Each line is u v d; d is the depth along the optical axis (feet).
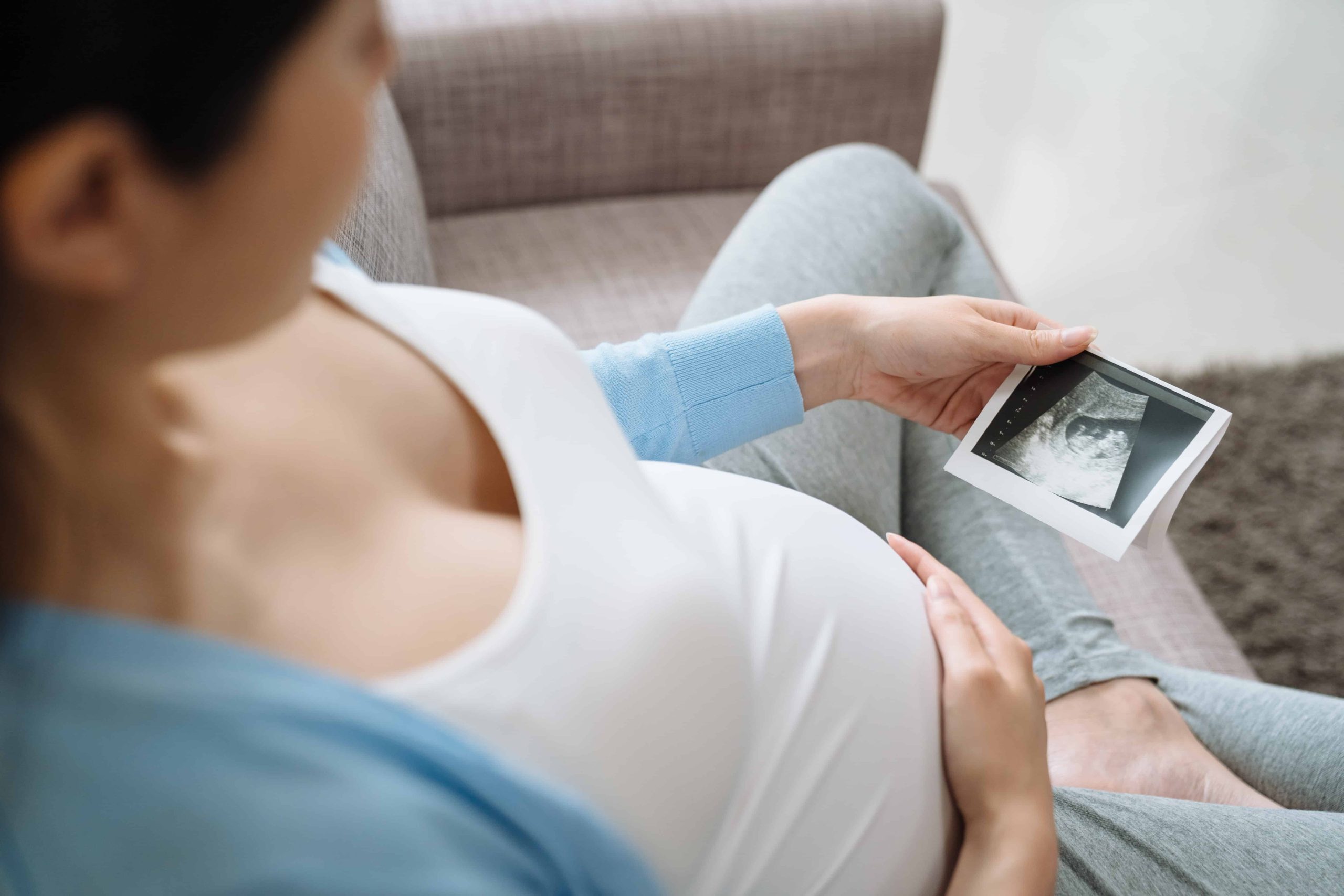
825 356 3.10
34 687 1.15
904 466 3.78
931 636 2.38
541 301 4.78
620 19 5.05
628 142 5.32
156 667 1.20
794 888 1.95
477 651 1.45
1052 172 8.66
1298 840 2.48
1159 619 3.83
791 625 2.08
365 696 1.28
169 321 1.12
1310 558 5.90
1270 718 3.13
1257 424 6.54
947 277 4.16
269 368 1.61
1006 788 2.19
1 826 1.15
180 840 1.17
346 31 1.12
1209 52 9.91
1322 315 7.40
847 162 4.09
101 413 1.20
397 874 1.25
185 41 0.96
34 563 1.17
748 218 4.06
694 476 2.35
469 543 1.62
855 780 2.04
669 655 1.67
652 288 4.91
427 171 5.10
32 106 0.92
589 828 1.41
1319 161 8.70
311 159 1.12
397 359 1.82
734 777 1.80
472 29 4.86
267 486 1.47
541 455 1.82
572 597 1.60
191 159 1.01
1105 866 2.40
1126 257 7.88
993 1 10.53
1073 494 3.03
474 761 1.33
